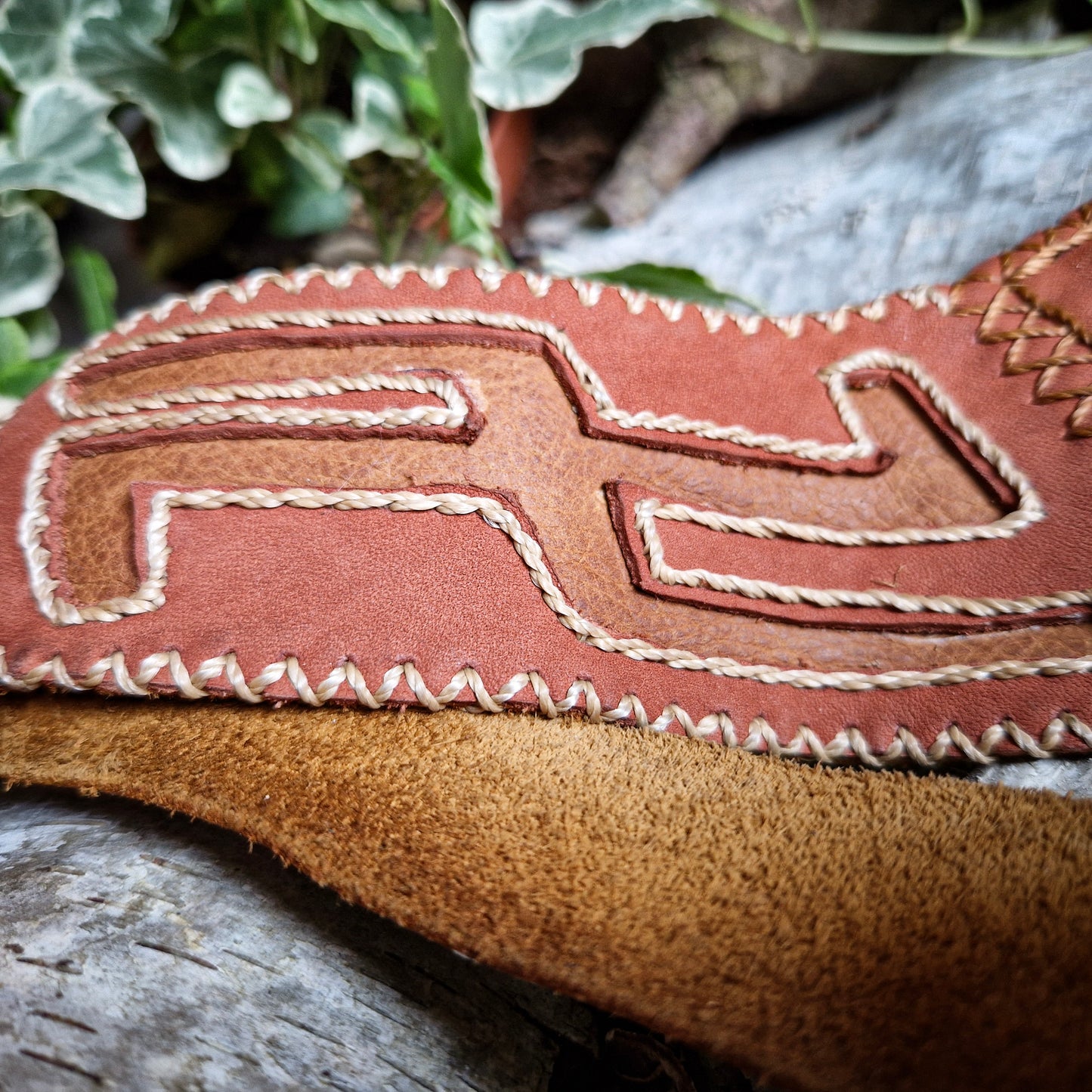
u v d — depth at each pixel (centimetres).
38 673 13
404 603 13
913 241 18
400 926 13
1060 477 14
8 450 13
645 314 14
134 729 13
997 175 18
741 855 12
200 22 19
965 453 14
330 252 25
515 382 14
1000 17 21
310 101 21
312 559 13
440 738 13
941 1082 11
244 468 13
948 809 12
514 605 13
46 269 18
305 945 13
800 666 13
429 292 14
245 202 23
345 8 19
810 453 14
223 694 13
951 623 13
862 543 14
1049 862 12
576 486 13
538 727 13
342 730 13
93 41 18
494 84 20
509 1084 12
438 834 12
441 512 13
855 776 13
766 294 20
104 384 14
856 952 11
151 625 13
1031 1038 11
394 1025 12
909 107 21
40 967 12
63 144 17
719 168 25
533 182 27
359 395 13
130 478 13
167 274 24
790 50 23
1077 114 17
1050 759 13
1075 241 15
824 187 20
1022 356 14
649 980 11
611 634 13
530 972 12
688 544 13
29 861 13
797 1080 11
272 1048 12
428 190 21
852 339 14
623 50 25
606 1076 12
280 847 12
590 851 12
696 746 13
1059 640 13
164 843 13
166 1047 12
